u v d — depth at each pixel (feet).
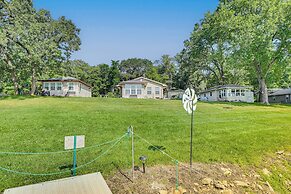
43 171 18.31
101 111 45.93
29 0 75.20
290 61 80.38
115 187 16.61
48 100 66.44
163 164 21.08
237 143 28.35
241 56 77.61
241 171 21.66
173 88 189.06
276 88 157.38
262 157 24.95
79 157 21.44
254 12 82.23
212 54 110.01
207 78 158.10
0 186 15.83
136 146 25.27
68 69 101.30
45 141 25.53
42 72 84.58
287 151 27.37
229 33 84.12
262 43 75.36
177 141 28.02
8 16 68.80
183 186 17.75
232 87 114.11
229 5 88.22
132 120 37.99
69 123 34.09
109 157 21.70
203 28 104.53
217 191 17.80
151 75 201.87
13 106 52.01
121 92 128.26
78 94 117.50
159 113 46.26
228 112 52.90
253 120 43.80
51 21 87.92
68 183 15.06
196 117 44.29
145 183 17.51
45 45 72.49
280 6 76.33
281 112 56.29
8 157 20.79
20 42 67.92
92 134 29.12
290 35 76.43
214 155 24.17
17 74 89.61
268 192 19.38
